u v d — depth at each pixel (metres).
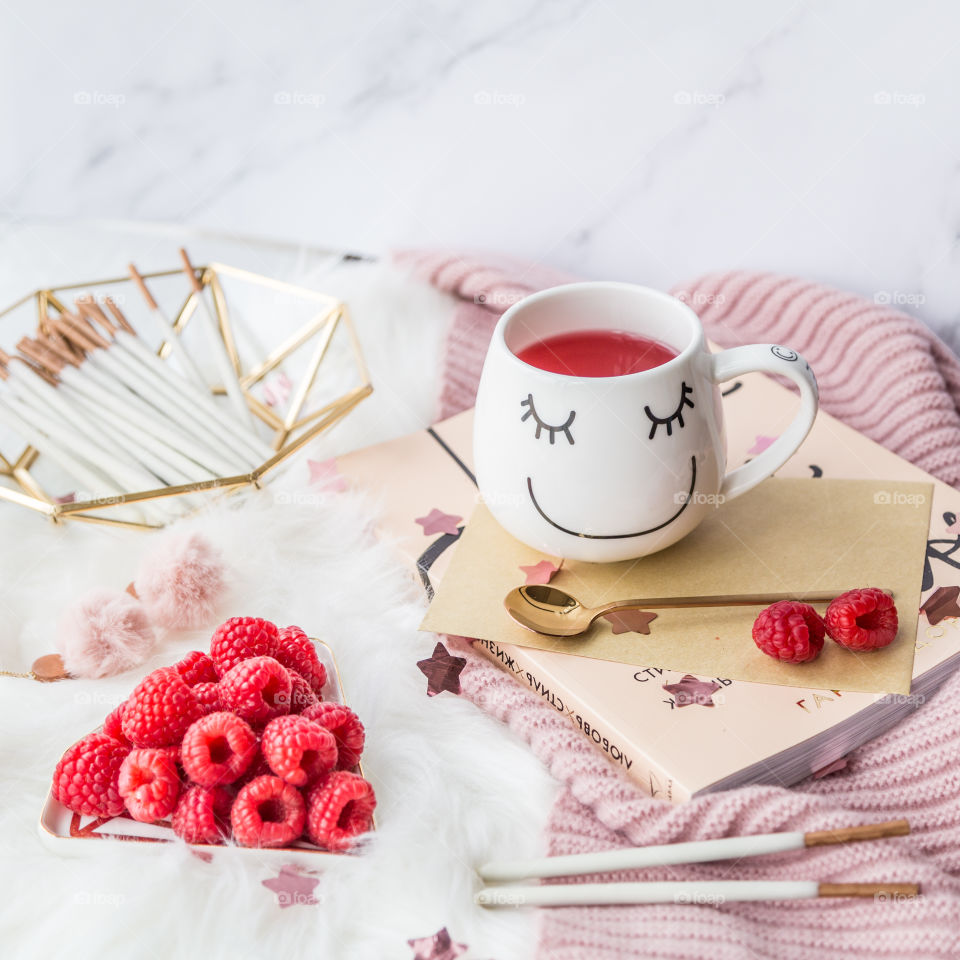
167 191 0.96
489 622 0.62
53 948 0.54
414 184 0.88
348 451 0.75
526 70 0.82
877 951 0.53
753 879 0.55
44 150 0.96
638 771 0.57
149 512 0.70
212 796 0.55
